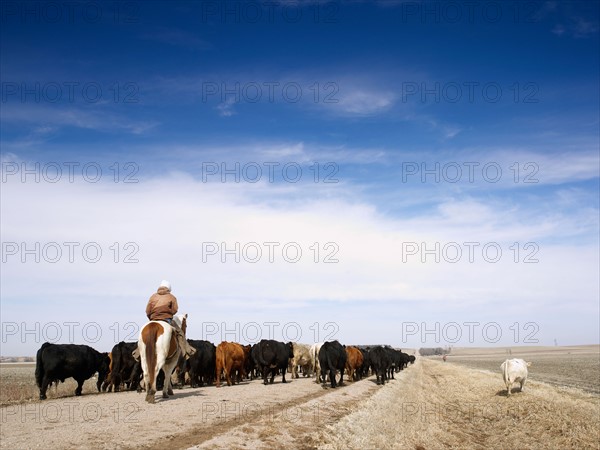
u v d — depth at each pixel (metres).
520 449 16.58
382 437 14.36
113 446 8.80
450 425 20.23
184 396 16.48
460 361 122.31
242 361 25.30
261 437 10.80
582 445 16.39
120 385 23.17
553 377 47.25
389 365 33.41
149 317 15.44
